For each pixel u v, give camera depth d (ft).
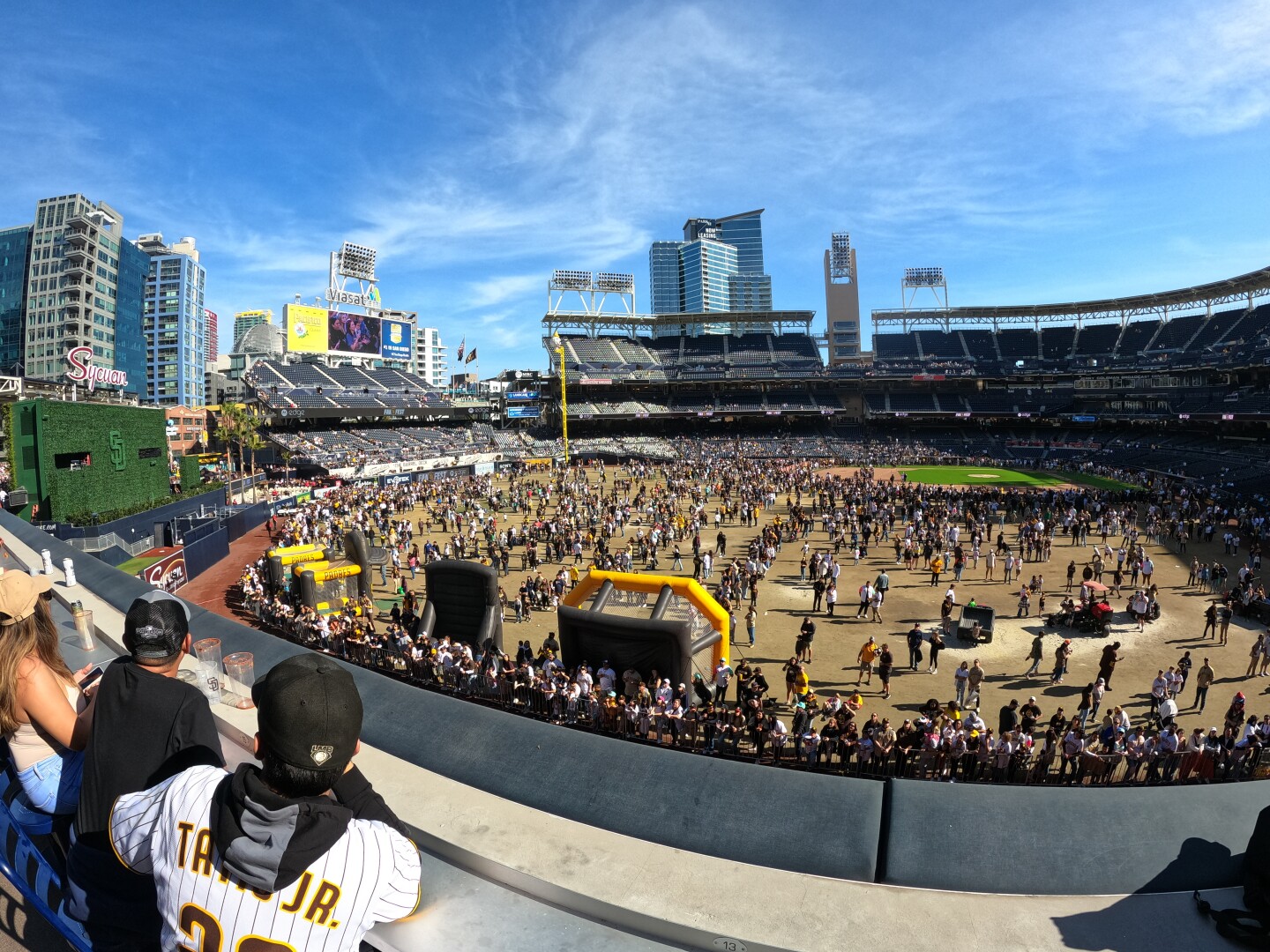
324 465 250.16
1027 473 254.68
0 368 394.52
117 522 123.24
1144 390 310.65
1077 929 9.97
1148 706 64.28
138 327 433.07
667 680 59.72
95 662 19.45
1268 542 126.72
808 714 55.42
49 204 383.04
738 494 187.93
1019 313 377.91
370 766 12.50
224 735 13.52
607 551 122.21
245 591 97.81
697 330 423.64
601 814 12.67
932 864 11.42
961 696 64.03
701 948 8.79
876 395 366.84
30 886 9.79
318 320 339.77
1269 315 283.79
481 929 8.42
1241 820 12.54
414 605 90.63
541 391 351.87
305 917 6.22
